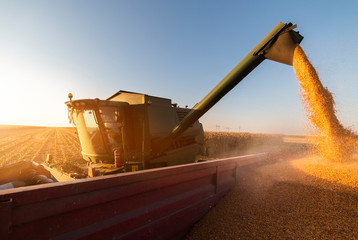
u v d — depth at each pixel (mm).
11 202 1248
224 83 3590
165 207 2316
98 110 3639
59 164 4102
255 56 3447
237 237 2590
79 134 4211
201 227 2742
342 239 2381
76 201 1566
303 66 3652
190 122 4016
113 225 1812
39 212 1387
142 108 4078
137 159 3922
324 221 2762
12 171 3934
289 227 2730
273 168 4910
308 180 4062
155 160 4309
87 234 1637
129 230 1937
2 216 1209
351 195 3244
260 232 2666
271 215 3047
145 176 2064
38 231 1408
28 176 3783
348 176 3879
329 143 4742
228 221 2900
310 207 3141
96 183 1670
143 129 4000
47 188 1413
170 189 2430
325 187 3654
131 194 1943
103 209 1772
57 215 1501
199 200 2869
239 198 3506
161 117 4633
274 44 3400
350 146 4613
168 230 2346
